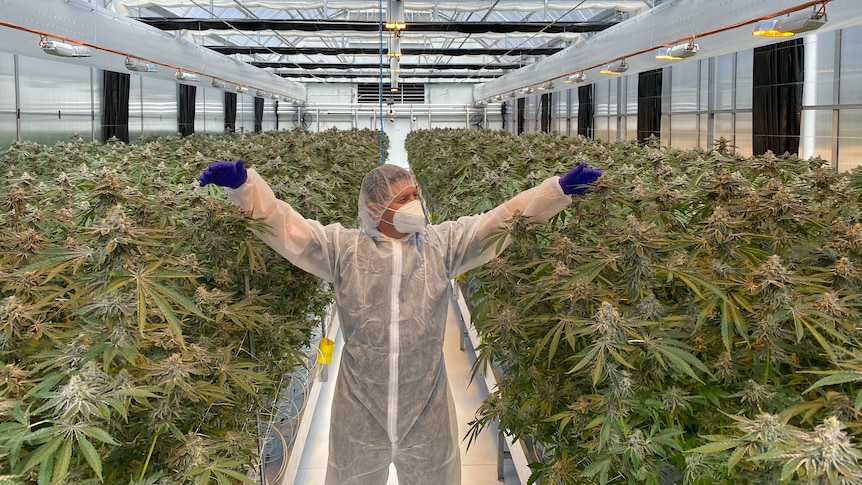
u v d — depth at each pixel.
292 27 11.48
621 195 2.30
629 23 9.45
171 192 2.63
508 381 2.49
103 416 1.32
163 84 15.19
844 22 5.41
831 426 1.13
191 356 1.68
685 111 11.70
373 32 13.76
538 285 2.09
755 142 8.95
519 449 3.04
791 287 1.63
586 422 1.78
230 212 2.34
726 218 1.78
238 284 2.77
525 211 2.40
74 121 10.60
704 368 1.55
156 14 12.32
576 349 1.98
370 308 2.28
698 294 1.62
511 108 28.48
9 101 8.65
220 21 10.98
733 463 1.25
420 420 2.37
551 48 16.56
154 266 1.65
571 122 19.78
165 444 1.68
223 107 21.02
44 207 2.91
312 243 2.33
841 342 1.62
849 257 1.91
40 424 1.47
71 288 1.77
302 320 3.41
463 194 4.72
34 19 6.56
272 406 3.06
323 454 3.78
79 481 1.35
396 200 2.27
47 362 1.49
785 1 5.66
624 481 1.82
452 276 2.47
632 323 1.61
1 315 1.52
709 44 7.67
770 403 1.56
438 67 20.81
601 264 1.85
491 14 13.70
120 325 1.56
